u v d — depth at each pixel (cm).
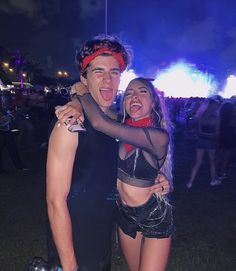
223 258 402
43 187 670
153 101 235
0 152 780
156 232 231
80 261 176
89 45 182
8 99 1161
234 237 462
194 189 698
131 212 233
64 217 161
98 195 173
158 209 231
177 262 389
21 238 438
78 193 169
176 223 504
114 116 238
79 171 167
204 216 537
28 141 1176
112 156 182
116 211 244
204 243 439
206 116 694
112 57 183
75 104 168
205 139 696
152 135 209
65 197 163
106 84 182
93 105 176
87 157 167
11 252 401
